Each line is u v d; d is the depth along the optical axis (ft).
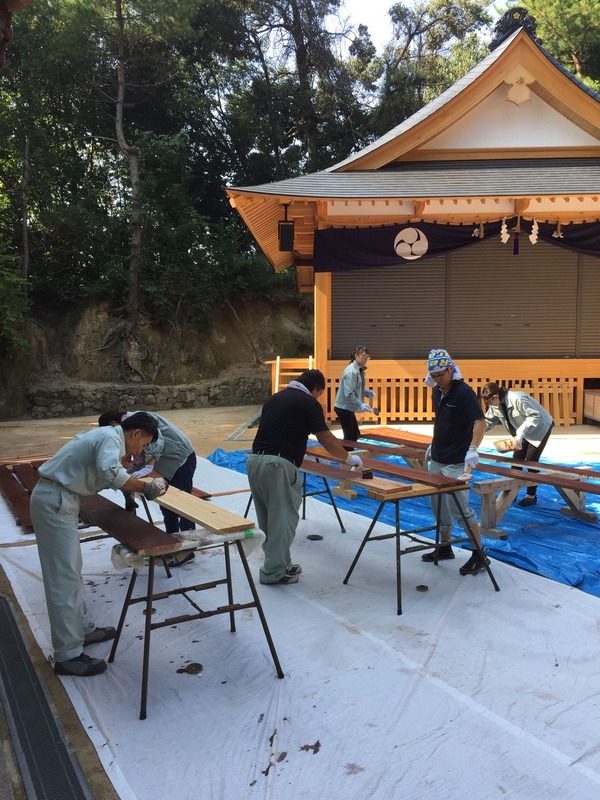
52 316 56.85
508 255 36.06
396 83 72.23
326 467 14.96
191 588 9.27
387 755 7.21
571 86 33.96
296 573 13.16
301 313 67.77
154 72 60.85
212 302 61.41
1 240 54.34
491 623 10.78
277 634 10.50
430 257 33.30
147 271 58.39
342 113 75.05
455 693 8.52
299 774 6.91
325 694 8.57
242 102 71.31
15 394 48.67
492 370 35.50
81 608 9.52
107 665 9.55
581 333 36.35
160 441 13.41
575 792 6.54
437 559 13.87
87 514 10.69
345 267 33.55
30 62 54.44
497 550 14.66
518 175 33.45
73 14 51.34
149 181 58.39
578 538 15.81
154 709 8.29
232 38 69.15
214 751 7.38
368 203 31.37
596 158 36.27
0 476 22.61
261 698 8.51
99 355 53.93
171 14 52.65
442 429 13.50
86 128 61.87
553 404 35.47
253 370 62.03
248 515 18.26
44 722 8.00
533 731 7.62
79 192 59.77
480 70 36.17
